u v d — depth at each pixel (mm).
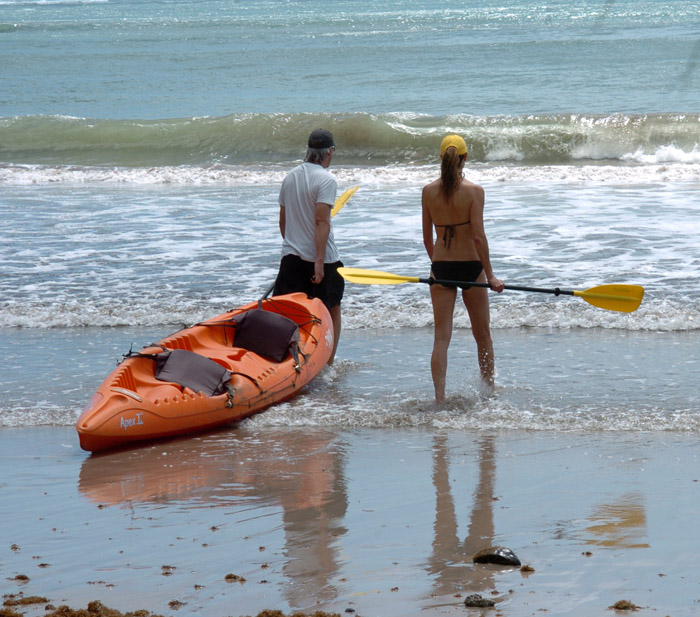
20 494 16562
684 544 13164
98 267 37750
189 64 144000
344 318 30391
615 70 114812
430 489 16250
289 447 19422
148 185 61031
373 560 12914
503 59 133375
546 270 35500
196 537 14094
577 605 11172
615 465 17344
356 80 117125
